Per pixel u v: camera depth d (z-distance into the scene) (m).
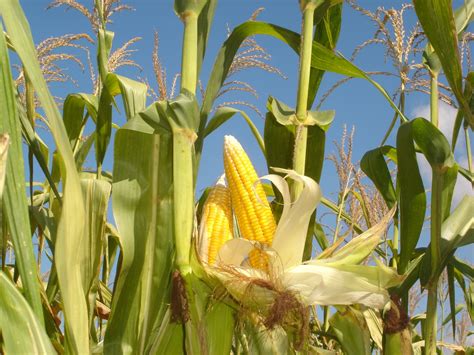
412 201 0.99
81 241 0.71
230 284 0.82
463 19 1.15
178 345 0.81
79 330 0.71
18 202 0.68
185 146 0.82
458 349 1.41
